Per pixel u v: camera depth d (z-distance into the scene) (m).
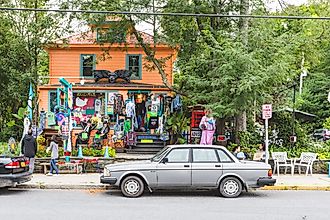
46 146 24.23
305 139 25.39
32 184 17.52
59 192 16.47
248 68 20.27
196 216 12.04
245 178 15.44
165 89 29.08
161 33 24.08
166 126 28.44
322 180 19.12
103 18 23.62
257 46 21.22
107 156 21.97
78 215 12.05
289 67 21.55
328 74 38.19
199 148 15.63
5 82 30.27
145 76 31.42
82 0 23.45
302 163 21.12
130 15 23.44
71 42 31.67
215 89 21.58
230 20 23.70
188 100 25.50
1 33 30.05
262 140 25.00
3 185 15.55
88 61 31.91
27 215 11.99
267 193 16.59
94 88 29.03
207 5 22.78
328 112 36.66
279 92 25.67
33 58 30.89
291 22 26.89
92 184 17.53
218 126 24.75
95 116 28.56
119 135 28.34
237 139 23.27
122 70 30.70
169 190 16.81
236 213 12.51
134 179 15.39
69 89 22.72
